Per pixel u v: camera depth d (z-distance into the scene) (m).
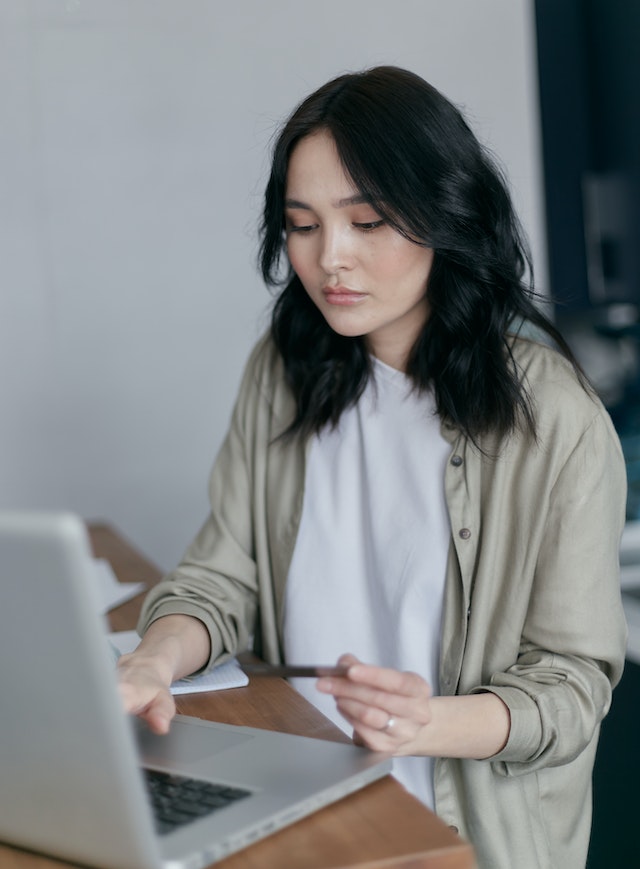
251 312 2.99
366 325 1.27
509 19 2.97
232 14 2.89
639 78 2.79
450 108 1.25
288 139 1.25
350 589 1.42
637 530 2.89
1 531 0.70
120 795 0.74
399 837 0.84
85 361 2.93
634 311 2.99
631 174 2.88
